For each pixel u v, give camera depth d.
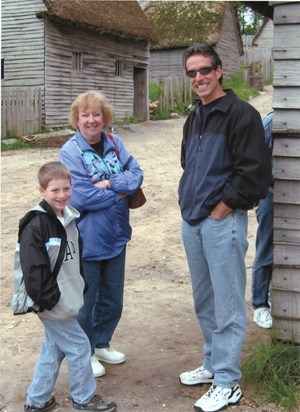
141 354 4.24
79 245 3.38
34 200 9.24
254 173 3.11
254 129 3.12
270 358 3.66
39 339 4.59
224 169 3.23
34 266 3.04
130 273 6.18
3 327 4.84
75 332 3.33
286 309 3.76
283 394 3.47
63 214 3.25
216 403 3.36
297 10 3.53
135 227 7.92
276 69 3.61
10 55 16.95
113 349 4.14
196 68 3.20
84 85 18.19
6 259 6.65
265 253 4.53
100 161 3.70
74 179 3.61
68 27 17.27
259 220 4.49
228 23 29.48
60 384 3.84
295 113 3.59
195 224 3.35
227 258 3.27
